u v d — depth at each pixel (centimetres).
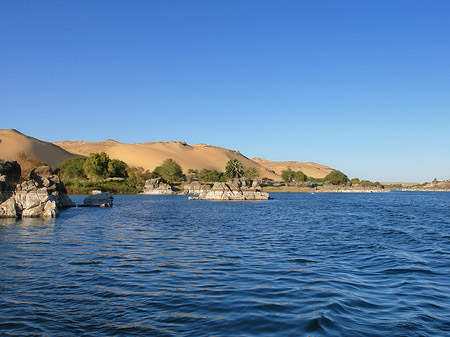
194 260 1673
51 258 1712
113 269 1480
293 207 6712
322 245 2147
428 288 1198
